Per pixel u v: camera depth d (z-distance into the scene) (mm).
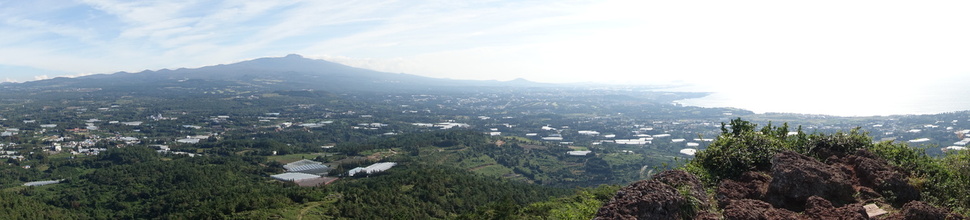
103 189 77125
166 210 66250
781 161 9141
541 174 105688
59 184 82250
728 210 7406
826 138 11422
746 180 9688
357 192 63625
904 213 7305
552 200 44875
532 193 68438
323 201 61656
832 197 8469
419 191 64688
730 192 9023
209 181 80062
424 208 58344
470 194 65438
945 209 7512
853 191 8680
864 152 10344
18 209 60906
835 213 7477
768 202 8664
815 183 8453
